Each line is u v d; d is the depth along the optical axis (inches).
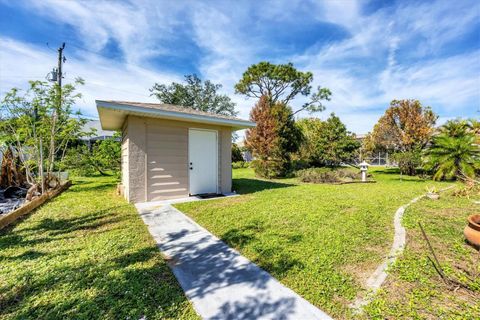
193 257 115.0
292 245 126.3
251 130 557.9
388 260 109.0
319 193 293.0
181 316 73.7
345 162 658.2
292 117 612.1
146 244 129.6
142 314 73.8
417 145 542.9
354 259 110.5
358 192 304.3
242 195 279.3
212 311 76.2
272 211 196.2
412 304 77.2
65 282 90.4
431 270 99.2
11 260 108.4
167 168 255.3
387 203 230.7
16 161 325.7
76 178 486.6
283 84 823.1
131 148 234.1
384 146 595.8
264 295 84.7
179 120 261.3
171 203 233.5
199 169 282.8
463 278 90.5
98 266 103.0
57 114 283.0
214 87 1040.8
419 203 229.5
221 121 275.6
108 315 73.0
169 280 94.0
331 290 86.7
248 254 117.8
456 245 123.8
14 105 265.7
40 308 75.7
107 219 177.9
